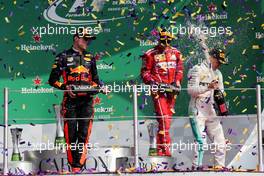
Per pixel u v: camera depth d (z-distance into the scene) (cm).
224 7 3778
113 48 3872
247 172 3316
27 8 3888
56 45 3881
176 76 3619
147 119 3816
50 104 3869
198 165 3562
